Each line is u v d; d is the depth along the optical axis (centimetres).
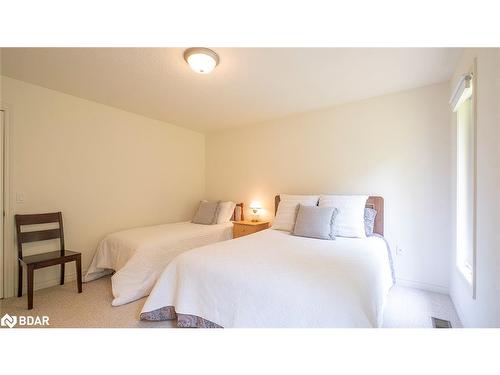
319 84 256
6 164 241
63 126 280
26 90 252
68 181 284
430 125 262
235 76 237
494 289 125
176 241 293
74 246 289
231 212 404
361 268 168
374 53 197
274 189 378
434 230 260
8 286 241
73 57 202
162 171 392
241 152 417
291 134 361
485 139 137
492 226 128
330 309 131
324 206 282
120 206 335
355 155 307
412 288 268
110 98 295
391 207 283
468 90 179
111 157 325
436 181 259
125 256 271
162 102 308
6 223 241
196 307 177
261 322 146
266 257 191
